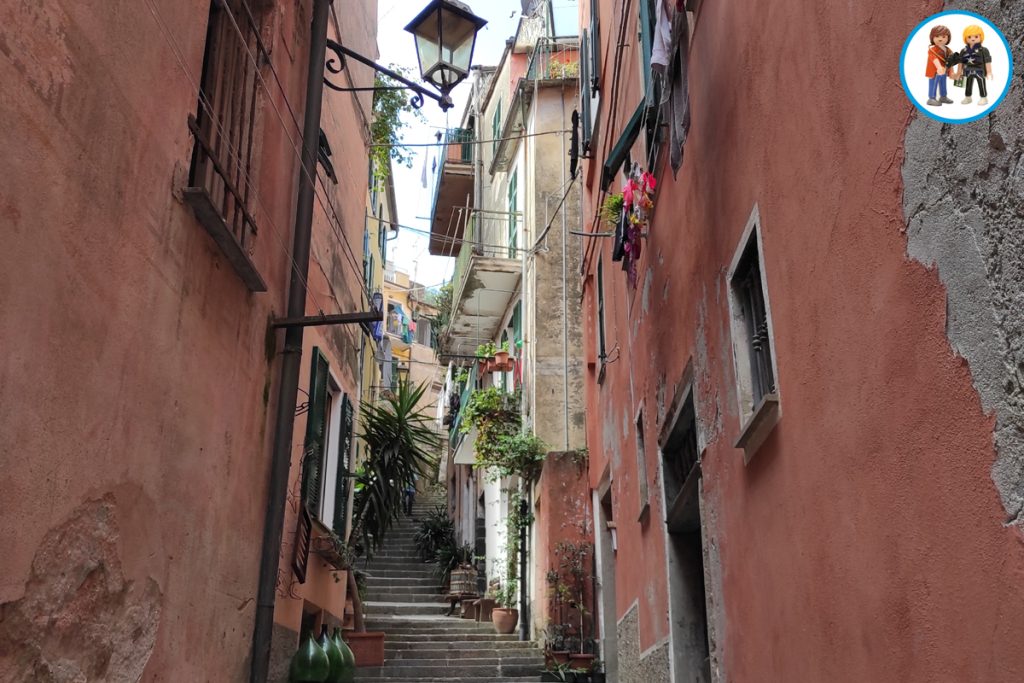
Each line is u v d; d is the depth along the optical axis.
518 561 14.23
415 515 24.72
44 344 2.62
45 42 2.58
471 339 19.09
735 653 4.25
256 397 4.98
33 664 2.65
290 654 6.57
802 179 3.14
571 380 13.20
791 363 3.28
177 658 3.82
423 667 10.77
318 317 5.38
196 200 3.77
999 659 1.79
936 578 2.09
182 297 3.77
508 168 17.19
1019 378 1.73
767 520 3.63
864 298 2.54
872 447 2.48
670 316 6.00
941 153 2.07
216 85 4.43
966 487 1.94
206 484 4.15
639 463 7.62
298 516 6.59
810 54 3.04
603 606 10.87
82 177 2.83
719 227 4.50
